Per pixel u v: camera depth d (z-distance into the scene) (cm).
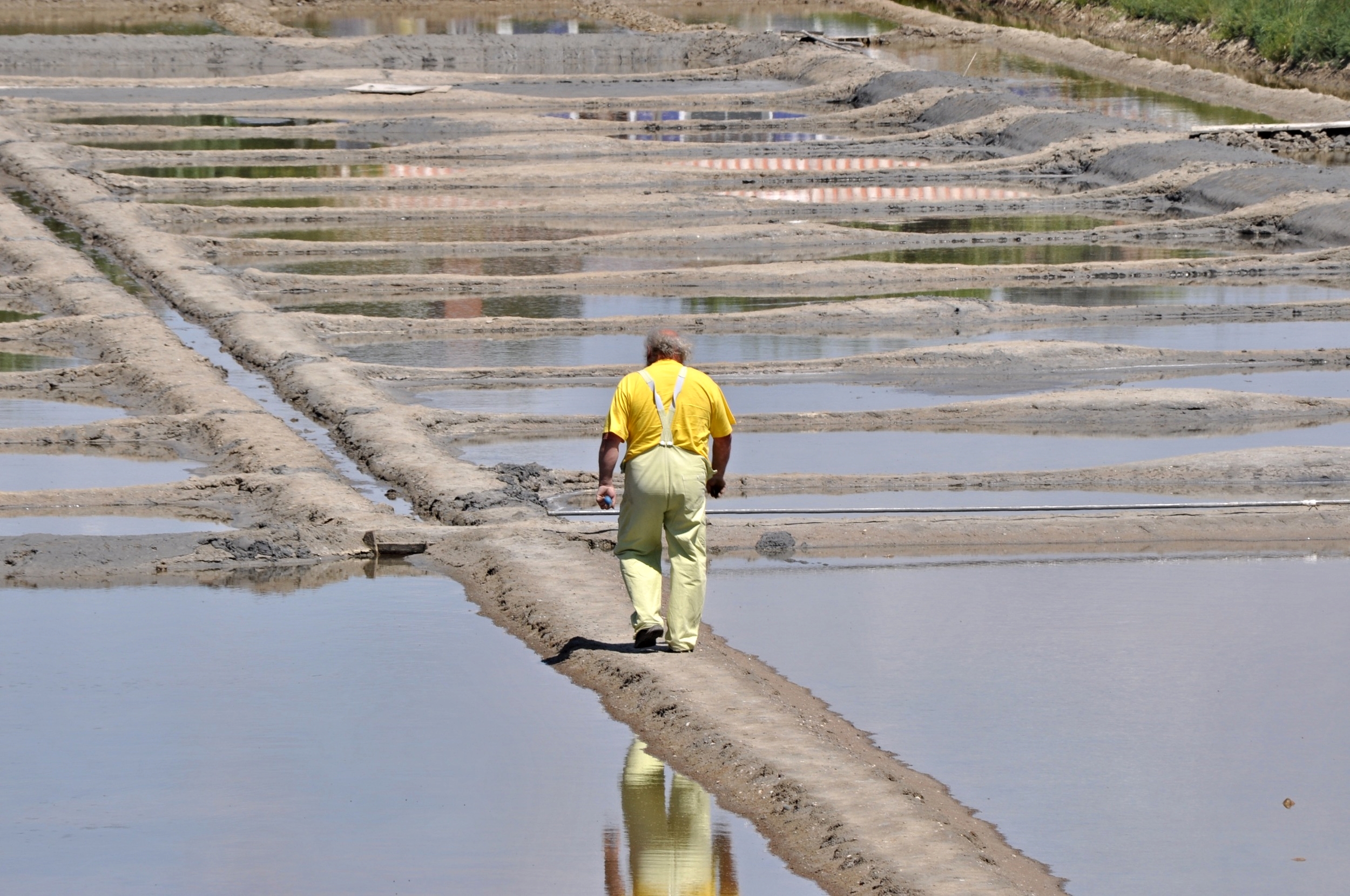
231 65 19062
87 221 9675
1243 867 2567
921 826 2656
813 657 3525
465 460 5144
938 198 11419
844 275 8488
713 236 9650
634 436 3422
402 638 3650
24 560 4125
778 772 2861
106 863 2586
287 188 11481
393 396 6016
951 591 4006
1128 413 5812
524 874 2552
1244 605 3900
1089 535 4453
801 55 18462
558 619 3678
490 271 8712
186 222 10094
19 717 3173
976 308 7606
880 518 4544
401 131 14362
